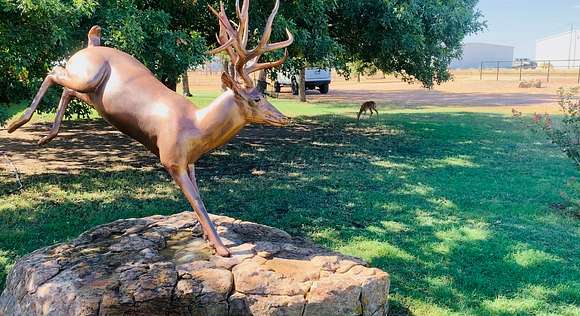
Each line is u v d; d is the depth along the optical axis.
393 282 4.41
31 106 3.55
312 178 7.87
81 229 5.45
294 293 3.17
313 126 14.09
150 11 7.39
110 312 2.96
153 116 3.46
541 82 31.45
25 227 5.49
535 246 5.21
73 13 5.91
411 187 7.41
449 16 12.06
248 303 3.12
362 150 10.38
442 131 13.11
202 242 3.80
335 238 5.37
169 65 7.70
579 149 6.79
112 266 3.36
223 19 3.37
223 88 3.59
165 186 7.23
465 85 32.91
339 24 11.82
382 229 5.66
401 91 29.86
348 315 3.26
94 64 3.49
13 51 5.97
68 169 8.24
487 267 4.71
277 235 4.08
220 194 6.89
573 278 4.50
